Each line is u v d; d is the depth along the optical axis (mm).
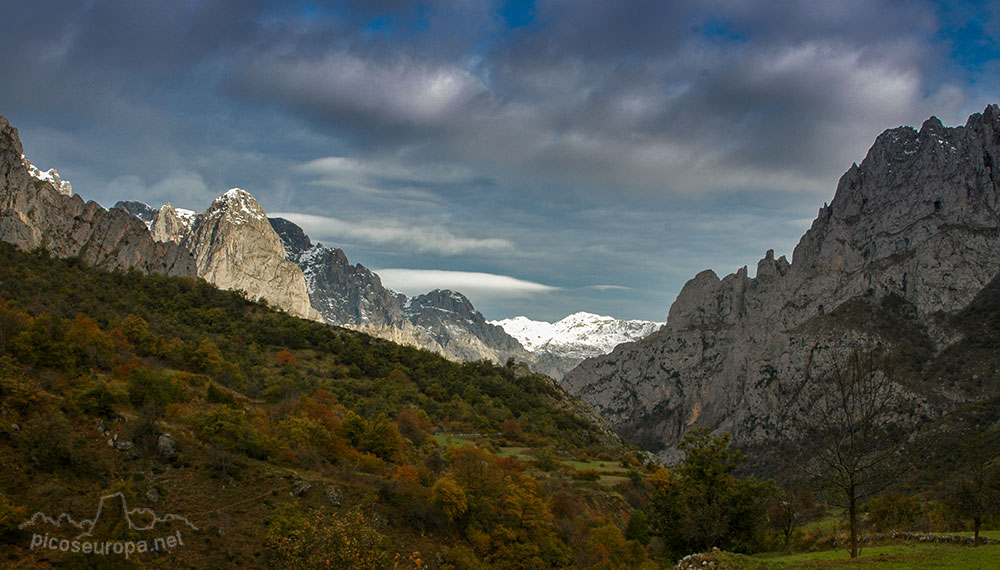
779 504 88250
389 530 73812
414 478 86875
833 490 53000
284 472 76062
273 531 59125
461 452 101625
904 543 62844
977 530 56062
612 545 88375
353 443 103312
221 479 69438
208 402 99500
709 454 78312
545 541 83688
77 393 73688
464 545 77188
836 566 44812
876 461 47719
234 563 56750
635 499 125188
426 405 177250
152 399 81188
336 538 54469
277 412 106375
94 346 100125
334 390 160625
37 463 58719
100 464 63438
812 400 56219
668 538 78562
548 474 130000
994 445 141875
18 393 66312
